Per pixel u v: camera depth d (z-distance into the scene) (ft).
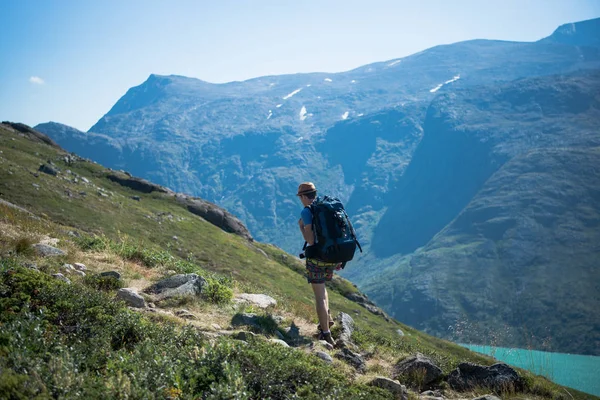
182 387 15.21
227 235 228.22
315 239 27.27
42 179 169.07
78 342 17.16
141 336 19.62
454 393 25.16
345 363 25.30
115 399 13.24
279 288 189.47
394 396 20.84
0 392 11.62
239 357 17.47
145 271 38.06
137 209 200.34
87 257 38.04
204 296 31.60
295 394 15.88
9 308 18.65
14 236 38.40
